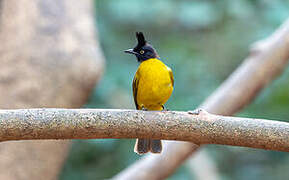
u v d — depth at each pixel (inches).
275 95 642.2
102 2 660.1
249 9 692.7
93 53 442.3
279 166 684.7
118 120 261.7
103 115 261.4
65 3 450.9
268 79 470.3
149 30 696.4
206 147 690.8
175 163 450.9
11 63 422.0
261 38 674.8
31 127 257.9
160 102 345.4
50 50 429.1
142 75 340.2
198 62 674.8
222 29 704.4
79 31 446.6
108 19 669.9
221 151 693.9
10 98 414.3
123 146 637.9
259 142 263.3
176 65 671.1
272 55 467.2
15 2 438.6
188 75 665.0
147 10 664.4
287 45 464.1
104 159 644.1
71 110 261.4
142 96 344.2
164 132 264.7
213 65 689.0
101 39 663.8
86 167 645.9
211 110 463.2
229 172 686.5
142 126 263.1
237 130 262.4
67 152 437.7
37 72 422.6
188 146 445.4
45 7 442.0
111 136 265.1
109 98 628.4
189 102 635.5
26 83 419.5
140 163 460.1
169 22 693.3
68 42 436.5
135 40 684.7
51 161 420.2
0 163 396.8
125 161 630.5
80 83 433.7
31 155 408.8
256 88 469.1
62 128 259.8
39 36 432.5
